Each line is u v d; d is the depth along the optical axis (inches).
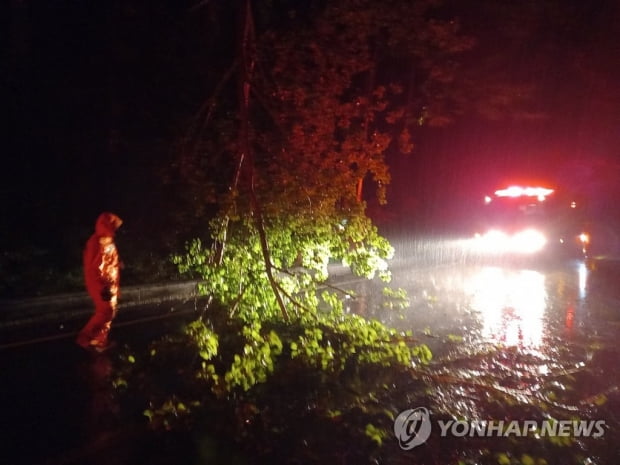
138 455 208.8
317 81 371.9
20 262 471.2
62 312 419.2
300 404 248.8
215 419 233.6
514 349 338.0
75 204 616.1
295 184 355.6
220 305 365.1
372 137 383.6
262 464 203.3
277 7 469.1
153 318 403.2
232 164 380.2
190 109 568.7
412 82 680.4
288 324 342.6
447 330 380.2
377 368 285.7
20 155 612.7
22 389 266.8
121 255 516.7
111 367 295.6
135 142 605.6
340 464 203.9
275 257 370.0
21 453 209.5
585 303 481.7
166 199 558.6
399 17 462.0
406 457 209.0
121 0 593.6
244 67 367.6
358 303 466.0
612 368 312.0
